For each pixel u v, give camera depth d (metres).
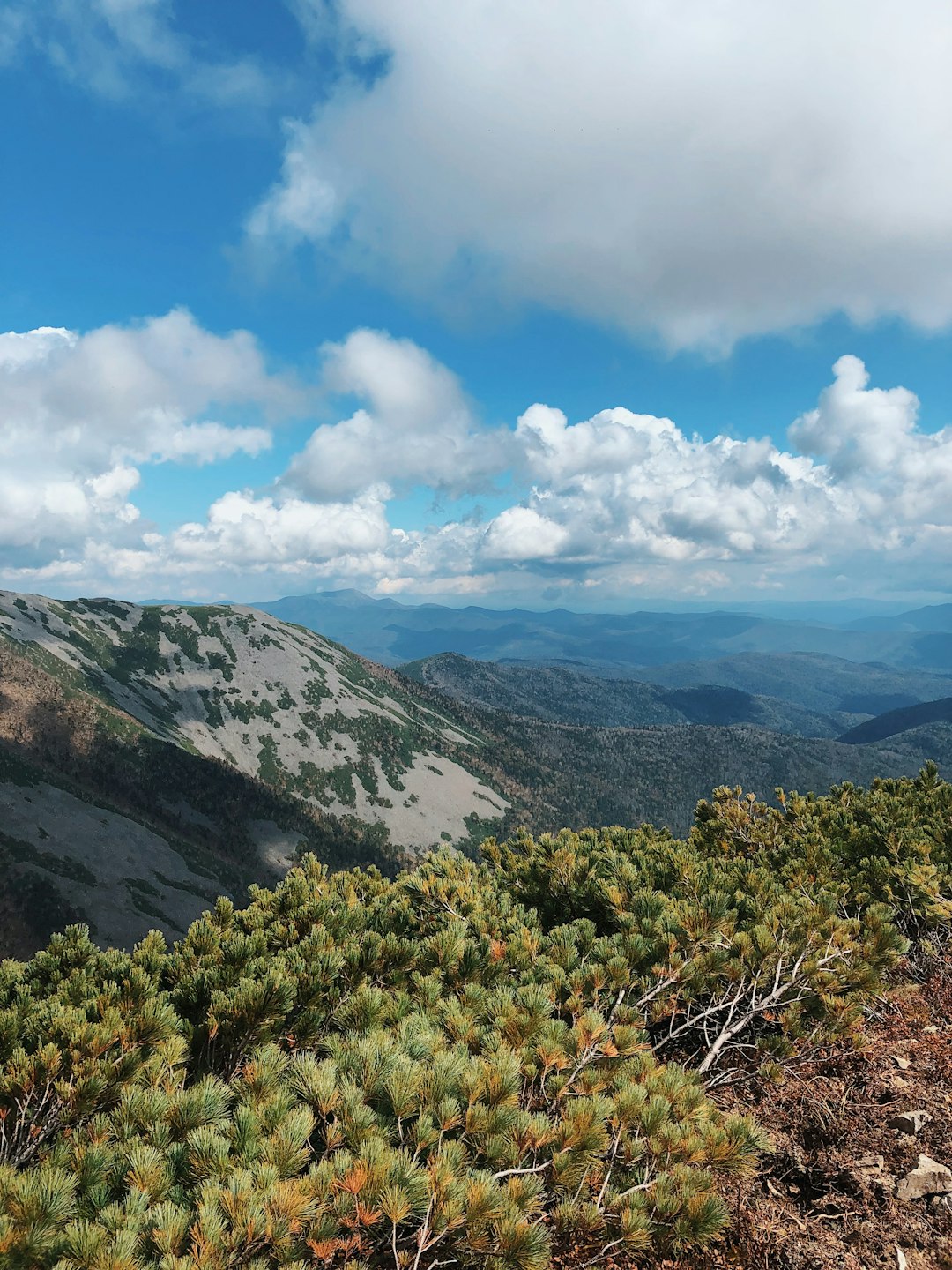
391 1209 3.23
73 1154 3.86
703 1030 6.72
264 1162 3.57
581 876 9.18
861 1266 4.07
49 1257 3.01
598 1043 5.14
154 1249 3.16
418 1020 5.26
